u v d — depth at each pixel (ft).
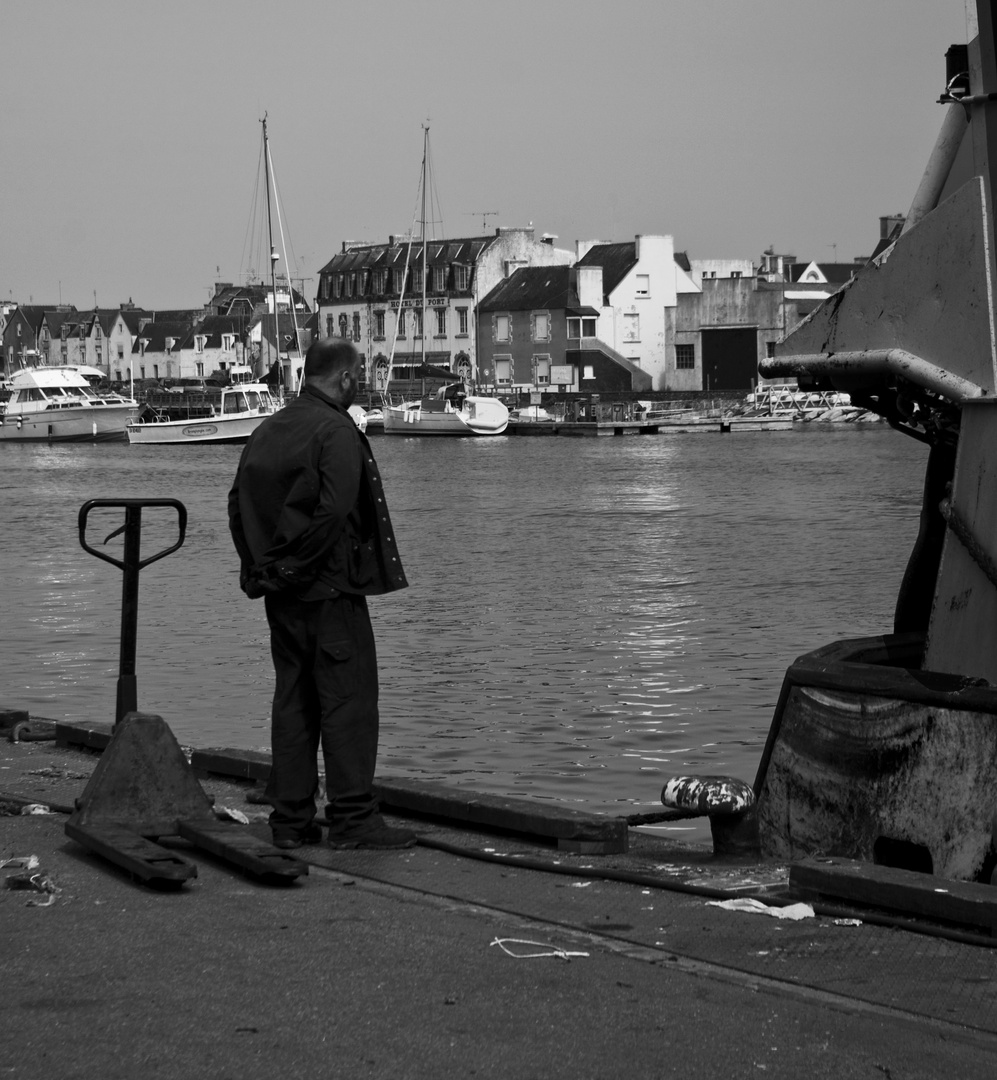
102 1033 17.08
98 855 24.61
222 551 118.32
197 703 56.39
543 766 45.73
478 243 420.77
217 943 20.31
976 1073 16.03
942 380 26.09
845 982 18.72
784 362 28.96
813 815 26.66
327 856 25.13
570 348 392.06
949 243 26.00
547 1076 15.96
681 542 121.39
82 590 94.12
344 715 25.44
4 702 57.11
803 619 77.87
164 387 512.22
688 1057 16.43
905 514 143.13
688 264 449.06
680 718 52.95
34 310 636.89
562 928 21.13
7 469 274.77
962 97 26.17
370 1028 17.24
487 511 158.20
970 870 24.44
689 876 23.73
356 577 25.27
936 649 26.20
